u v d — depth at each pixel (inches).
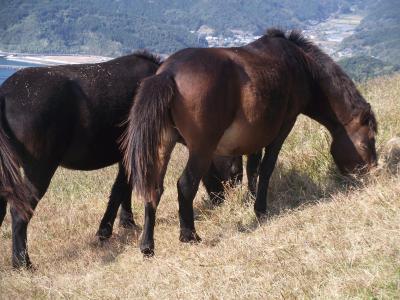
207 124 211.2
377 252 166.4
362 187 250.1
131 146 206.4
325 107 267.7
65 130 238.1
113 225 298.0
